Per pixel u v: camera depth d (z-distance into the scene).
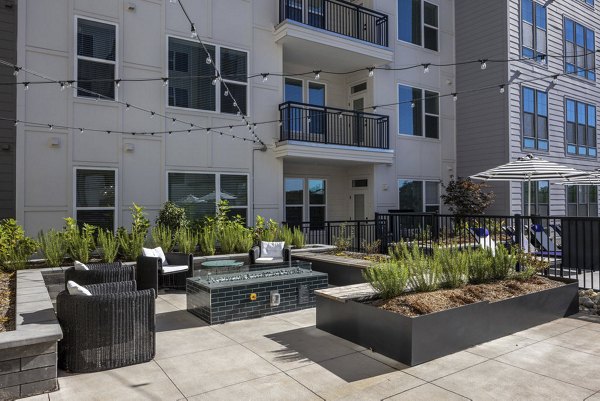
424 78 13.38
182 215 8.50
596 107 16.53
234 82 9.89
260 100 10.27
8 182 8.19
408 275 4.80
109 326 3.70
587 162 15.91
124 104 8.57
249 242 8.38
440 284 5.00
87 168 8.20
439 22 13.82
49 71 7.88
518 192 13.07
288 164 11.78
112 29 8.48
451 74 14.08
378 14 12.02
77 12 8.14
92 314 3.63
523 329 4.88
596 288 6.59
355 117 11.86
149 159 8.83
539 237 9.34
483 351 4.16
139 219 7.77
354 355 4.06
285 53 11.30
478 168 13.45
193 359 3.96
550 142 14.23
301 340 4.52
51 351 3.26
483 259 5.47
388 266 4.72
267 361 3.90
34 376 3.19
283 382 3.44
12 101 8.21
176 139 9.13
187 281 5.79
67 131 8.01
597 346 4.30
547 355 4.04
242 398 3.16
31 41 7.72
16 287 5.02
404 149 12.81
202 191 9.42
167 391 3.27
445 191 13.70
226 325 5.12
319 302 4.91
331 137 12.20
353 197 12.78
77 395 3.20
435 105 13.65
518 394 3.21
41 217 7.75
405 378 3.52
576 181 10.71
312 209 12.29
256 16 10.26
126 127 8.59
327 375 3.58
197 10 9.44
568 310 5.53
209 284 5.41
